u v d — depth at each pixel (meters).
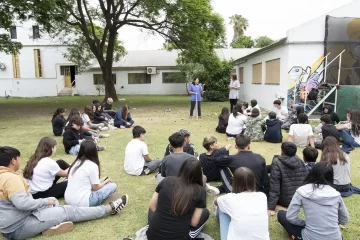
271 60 13.99
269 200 3.67
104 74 19.56
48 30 14.37
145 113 13.95
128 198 4.27
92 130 8.30
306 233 2.76
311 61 11.64
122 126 9.75
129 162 5.23
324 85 11.10
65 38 27.42
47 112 15.07
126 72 28.47
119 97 24.36
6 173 3.03
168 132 9.09
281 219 3.16
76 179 3.70
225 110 8.96
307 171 3.71
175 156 3.76
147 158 5.27
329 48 11.50
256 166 3.69
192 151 4.71
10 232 3.07
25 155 6.74
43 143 3.99
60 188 3.99
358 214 3.69
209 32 17.70
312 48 11.59
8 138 8.52
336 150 4.14
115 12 18.11
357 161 5.95
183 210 2.55
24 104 19.72
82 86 28.81
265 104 15.09
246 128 7.87
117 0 18.00
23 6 11.62
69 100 22.64
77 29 21.67
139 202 4.14
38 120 12.15
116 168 5.64
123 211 3.88
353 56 11.50
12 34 27.94
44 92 28.77
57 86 28.72
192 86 11.98
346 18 11.33
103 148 6.94
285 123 9.23
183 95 27.03
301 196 2.79
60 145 7.38
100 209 3.65
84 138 7.37
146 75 28.47
